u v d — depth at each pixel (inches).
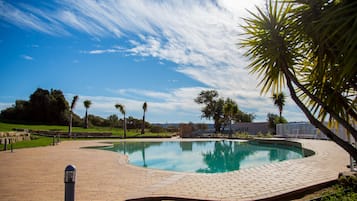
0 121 1555.1
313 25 85.7
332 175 239.5
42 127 1466.5
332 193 175.9
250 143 957.8
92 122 1887.3
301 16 90.9
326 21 75.0
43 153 547.2
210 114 1817.2
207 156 629.9
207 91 1844.2
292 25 93.4
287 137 987.3
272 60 101.4
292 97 96.8
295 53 101.3
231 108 1333.7
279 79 107.1
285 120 1295.5
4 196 207.6
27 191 223.1
